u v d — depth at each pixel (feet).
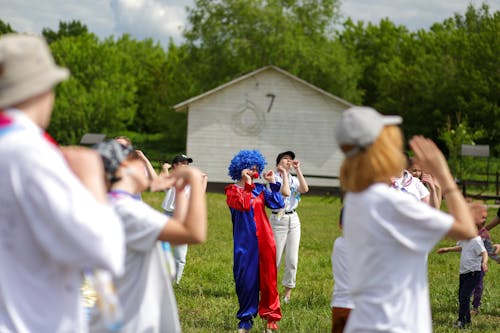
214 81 157.28
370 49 271.49
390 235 10.78
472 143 125.08
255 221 24.98
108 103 209.67
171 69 242.99
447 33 235.61
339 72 157.28
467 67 184.44
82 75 222.07
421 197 23.99
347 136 11.02
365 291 11.00
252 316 24.66
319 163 116.88
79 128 204.74
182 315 28.09
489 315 30.22
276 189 25.81
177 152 196.54
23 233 8.05
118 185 11.62
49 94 8.62
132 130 257.75
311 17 162.61
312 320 27.12
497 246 27.76
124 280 11.20
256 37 152.97
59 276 8.27
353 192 11.28
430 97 191.42
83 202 7.86
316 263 43.47
